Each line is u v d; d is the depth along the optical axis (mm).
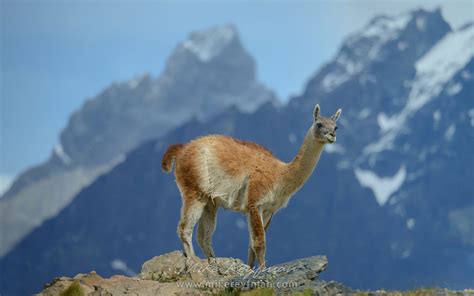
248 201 68188
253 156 69438
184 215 68750
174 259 67750
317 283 60969
